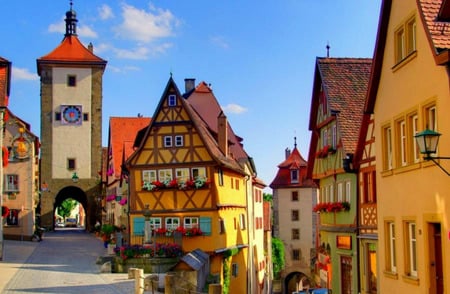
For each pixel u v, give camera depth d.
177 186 38.28
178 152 38.88
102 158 68.38
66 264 35.03
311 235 63.84
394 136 19.94
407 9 18.80
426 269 17.34
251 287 47.72
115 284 27.39
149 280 26.36
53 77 65.75
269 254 60.59
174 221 38.31
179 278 25.69
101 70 66.50
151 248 32.88
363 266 25.03
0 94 33.91
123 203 44.59
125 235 45.75
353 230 25.77
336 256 28.28
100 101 66.31
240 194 45.50
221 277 38.81
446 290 16.06
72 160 65.62
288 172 65.19
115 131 58.91
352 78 28.95
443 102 16.11
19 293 24.67
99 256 39.12
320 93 30.38
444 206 16.16
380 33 20.83
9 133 51.00
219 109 49.47
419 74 17.78
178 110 39.12
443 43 16.00
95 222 65.44
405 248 19.14
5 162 36.19
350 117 27.41
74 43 67.31
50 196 65.00
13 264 34.28
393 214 20.12
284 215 64.62
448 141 15.83
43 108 65.56
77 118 65.88
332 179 29.06
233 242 42.12
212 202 38.16
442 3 15.97
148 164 39.16
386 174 20.67
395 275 19.92
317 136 31.59
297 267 63.78
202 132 39.41
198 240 37.75
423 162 17.44
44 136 65.38
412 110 18.30
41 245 47.00
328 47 30.53
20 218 50.78
